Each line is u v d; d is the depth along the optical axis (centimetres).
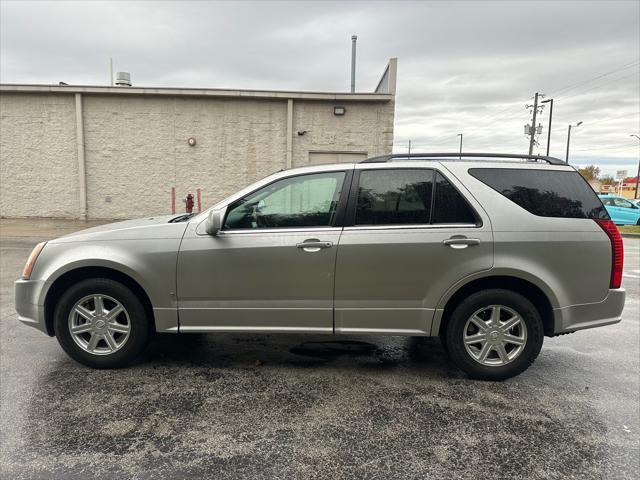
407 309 355
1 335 458
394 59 1304
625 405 327
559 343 470
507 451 267
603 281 352
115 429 285
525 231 347
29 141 1335
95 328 372
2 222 1327
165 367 386
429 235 348
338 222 358
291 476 241
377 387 352
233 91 1296
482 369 359
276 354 421
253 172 1352
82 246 367
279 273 356
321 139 1331
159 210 1365
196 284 361
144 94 1306
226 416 304
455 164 363
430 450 267
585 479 241
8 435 276
